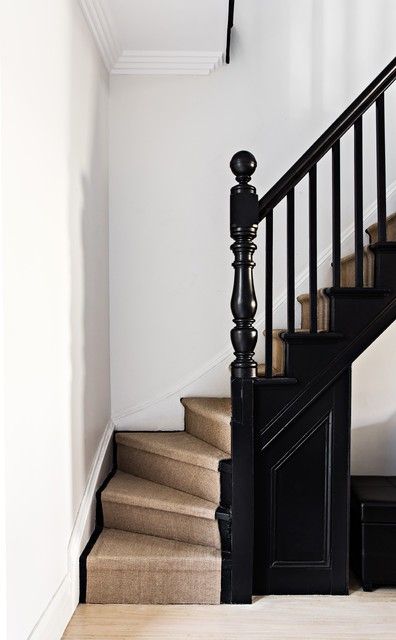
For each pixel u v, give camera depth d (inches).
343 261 143.5
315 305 118.5
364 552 120.6
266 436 118.0
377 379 152.8
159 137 158.1
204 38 145.3
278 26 159.2
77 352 118.3
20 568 82.3
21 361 83.3
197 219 158.7
